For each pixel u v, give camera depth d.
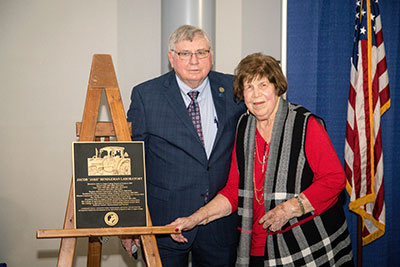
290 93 2.87
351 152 2.85
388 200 3.01
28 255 3.08
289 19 2.85
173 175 2.10
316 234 1.93
